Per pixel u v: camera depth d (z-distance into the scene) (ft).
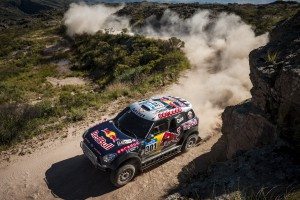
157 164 34.73
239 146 29.78
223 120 34.24
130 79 72.64
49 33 197.16
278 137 24.34
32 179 32.45
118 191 30.35
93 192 30.37
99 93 59.57
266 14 156.66
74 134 41.57
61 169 33.99
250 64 30.14
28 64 126.31
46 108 48.93
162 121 33.14
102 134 32.07
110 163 29.12
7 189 31.12
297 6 172.55
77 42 156.04
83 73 107.55
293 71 23.24
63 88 82.69
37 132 41.42
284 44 29.37
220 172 23.81
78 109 48.37
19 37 191.42
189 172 31.86
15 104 51.24
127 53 110.73
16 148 38.11
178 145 35.78
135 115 33.65
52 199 29.68
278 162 22.29
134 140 31.12
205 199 20.84
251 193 19.83
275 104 25.77
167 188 30.01
